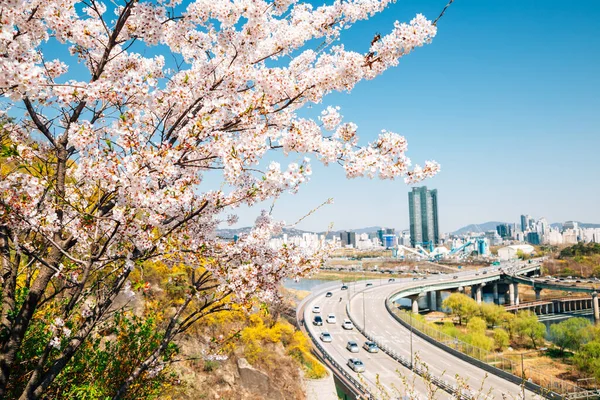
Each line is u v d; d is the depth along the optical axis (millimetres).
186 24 4547
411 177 4613
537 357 58969
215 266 5008
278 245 5312
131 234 4113
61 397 5863
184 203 4113
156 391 7043
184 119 4781
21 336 4227
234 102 4395
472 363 39688
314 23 4949
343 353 44062
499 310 79000
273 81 4539
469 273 134250
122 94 4113
